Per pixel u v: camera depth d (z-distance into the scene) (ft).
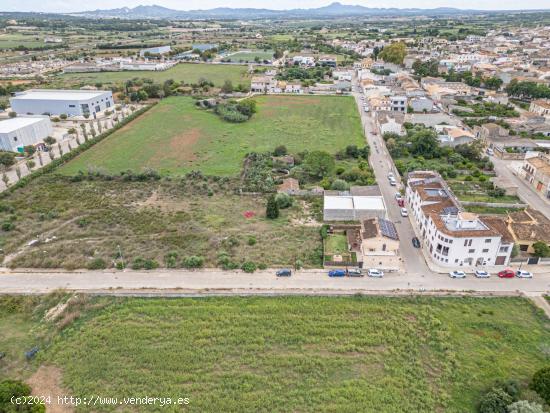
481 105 610.24
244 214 321.11
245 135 507.71
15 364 184.03
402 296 226.79
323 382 176.24
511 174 396.37
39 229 295.48
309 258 260.83
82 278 240.73
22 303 221.25
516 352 189.67
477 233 244.22
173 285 234.79
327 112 611.47
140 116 587.27
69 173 397.39
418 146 440.04
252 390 172.96
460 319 209.87
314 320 210.59
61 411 162.81
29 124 460.55
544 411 154.81
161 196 351.87
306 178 386.32
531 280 239.09
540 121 516.73
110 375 179.42
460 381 174.91
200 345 195.11
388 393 170.40
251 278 241.35
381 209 300.61
